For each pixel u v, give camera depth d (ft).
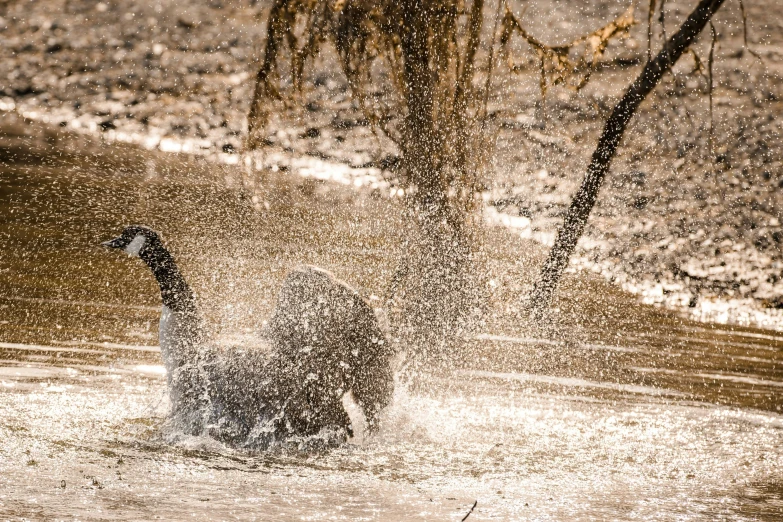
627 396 85.81
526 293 108.68
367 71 95.14
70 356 86.43
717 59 253.44
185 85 237.04
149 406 73.56
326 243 126.11
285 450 66.08
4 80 225.97
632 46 251.19
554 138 194.80
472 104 90.53
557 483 62.23
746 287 139.64
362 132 207.41
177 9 310.86
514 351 95.96
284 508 54.13
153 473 59.26
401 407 77.36
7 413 69.72
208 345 69.15
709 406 84.33
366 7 92.89
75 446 63.67
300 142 196.34
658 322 116.47
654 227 163.32
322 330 68.33
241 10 317.01
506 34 99.76
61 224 131.54
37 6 299.79
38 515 50.65
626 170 187.83
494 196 163.02
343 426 68.85
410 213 87.04
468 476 62.64
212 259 115.14
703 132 208.54
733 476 65.72
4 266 114.73
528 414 78.33
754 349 106.63
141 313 102.42
